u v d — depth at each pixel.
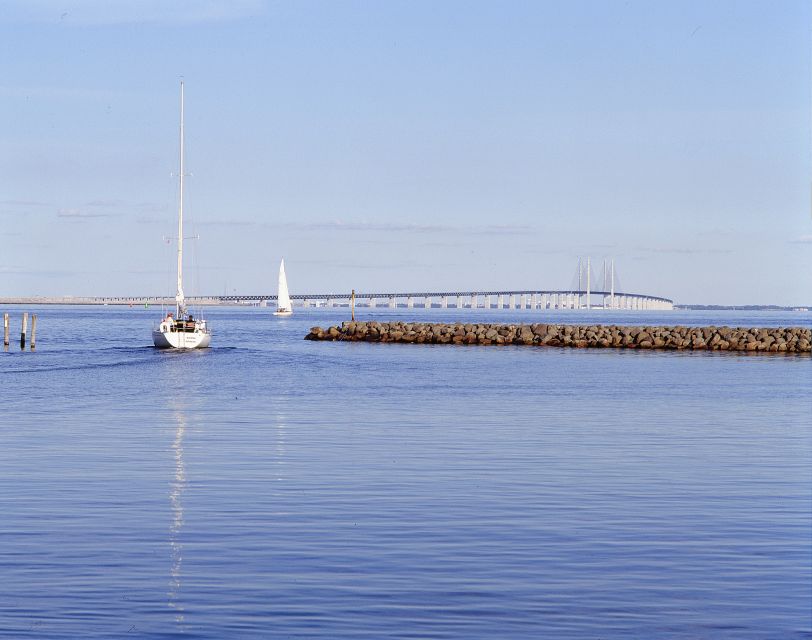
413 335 138.00
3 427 42.94
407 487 29.16
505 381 70.88
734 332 129.12
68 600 18.20
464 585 19.34
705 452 36.41
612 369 84.62
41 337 150.75
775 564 20.88
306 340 144.12
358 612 17.73
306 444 37.97
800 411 51.12
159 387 64.88
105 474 30.95
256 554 21.45
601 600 18.47
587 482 30.16
